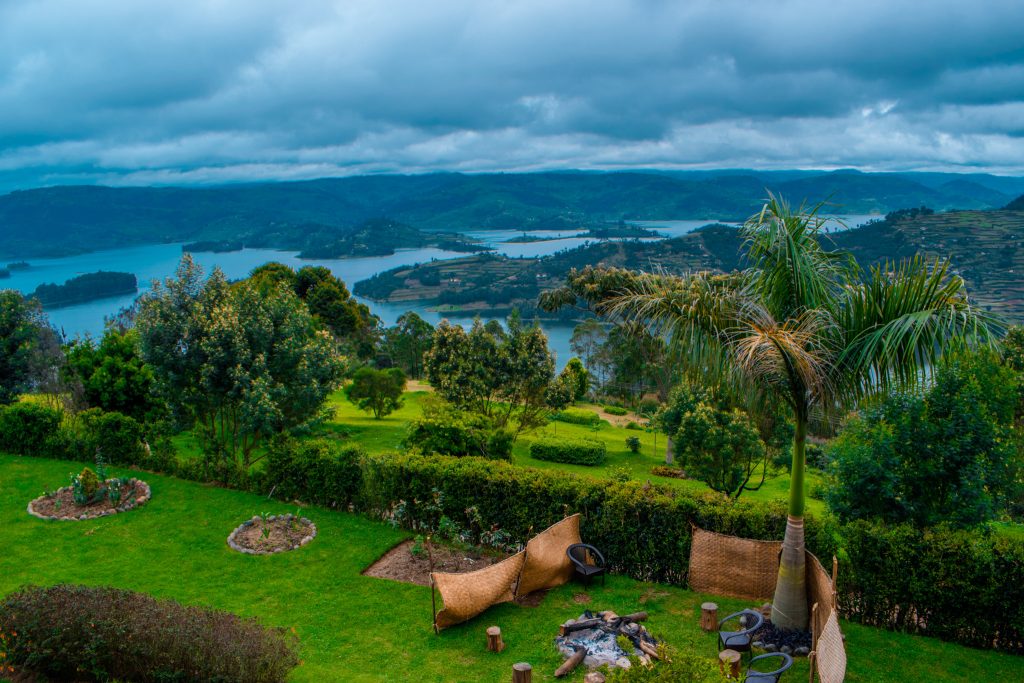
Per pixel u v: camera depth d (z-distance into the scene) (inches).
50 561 495.2
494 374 874.8
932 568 372.8
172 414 755.4
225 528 561.0
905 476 455.5
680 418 786.8
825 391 341.1
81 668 303.6
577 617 406.0
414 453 594.6
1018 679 332.2
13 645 306.8
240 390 702.5
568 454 1162.6
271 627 388.8
